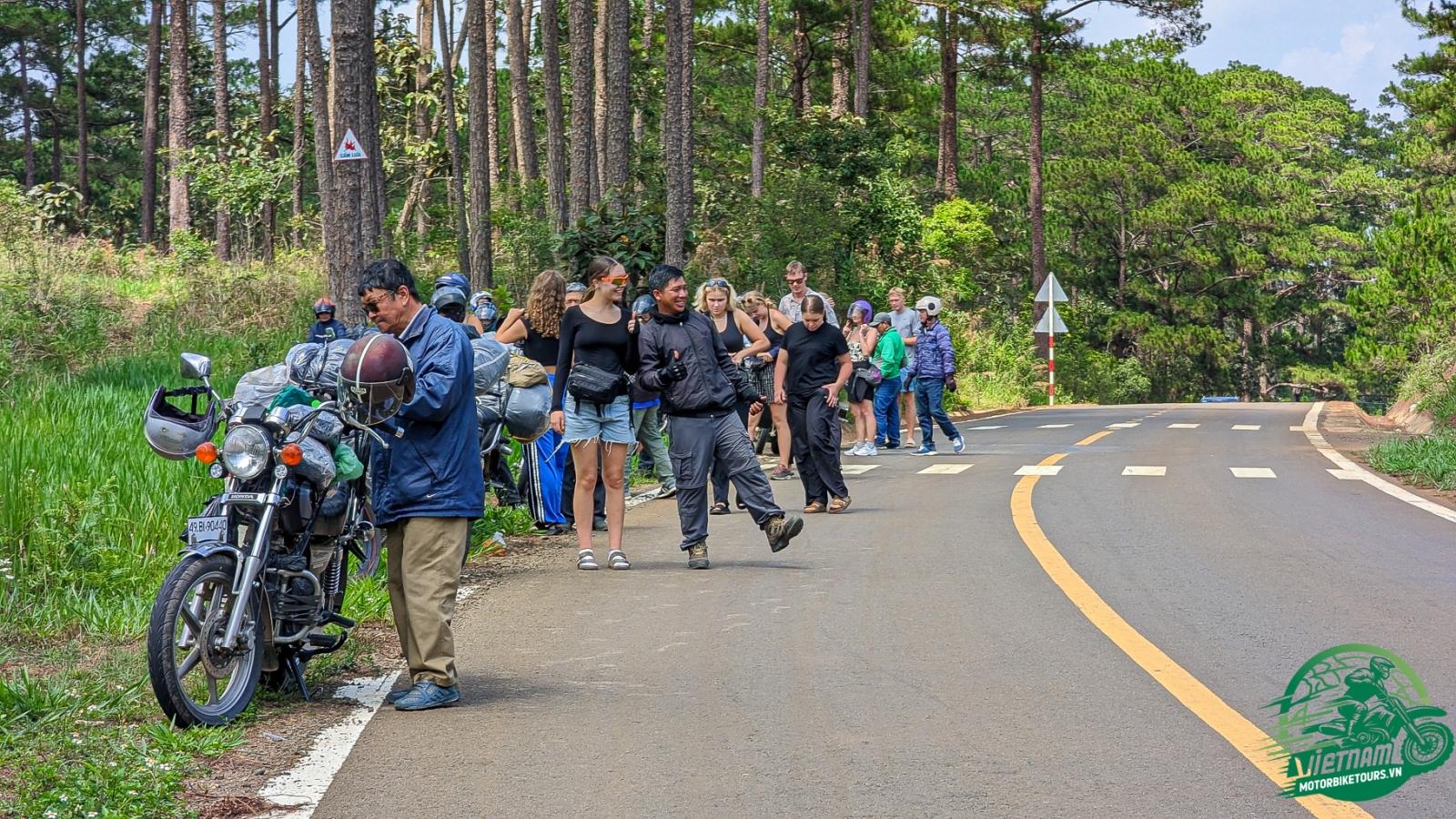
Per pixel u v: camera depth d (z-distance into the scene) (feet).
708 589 28.73
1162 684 20.59
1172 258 222.07
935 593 27.89
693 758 17.22
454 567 20.04
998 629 24.54
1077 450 61.67
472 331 30.66
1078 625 24.77
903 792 15.80
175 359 64.13
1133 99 234.17
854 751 17.43
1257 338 248.32
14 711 18.62
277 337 73.41
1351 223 253.65
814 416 40.24
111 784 15.52
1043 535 35.58
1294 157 262.47
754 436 53.52
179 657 19.19
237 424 18.95
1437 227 115.34
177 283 79.30
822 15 157.89
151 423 19.33
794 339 40.60
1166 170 224.33
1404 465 51.34
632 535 36.68
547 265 83.20
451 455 19.81
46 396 45.03
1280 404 111.65
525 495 37.24
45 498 29.22
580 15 91.09
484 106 89.92
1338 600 26.94
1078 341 180.34
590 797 15.78
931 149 223.10
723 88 177.17
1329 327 252.62
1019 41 156.35
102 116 218.38
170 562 28.48
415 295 20.33
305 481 19.57
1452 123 117.29
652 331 30.91
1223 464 54.75
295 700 20.36
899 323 64.34
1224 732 18.15
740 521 39.19
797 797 15.67
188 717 17.99
